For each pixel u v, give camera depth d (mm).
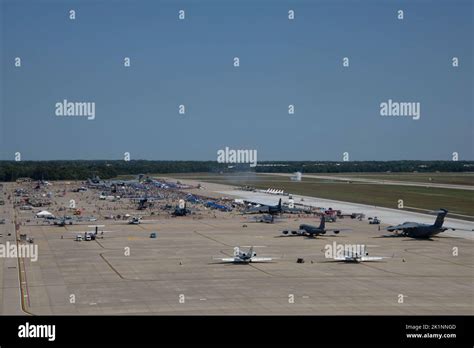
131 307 77500
